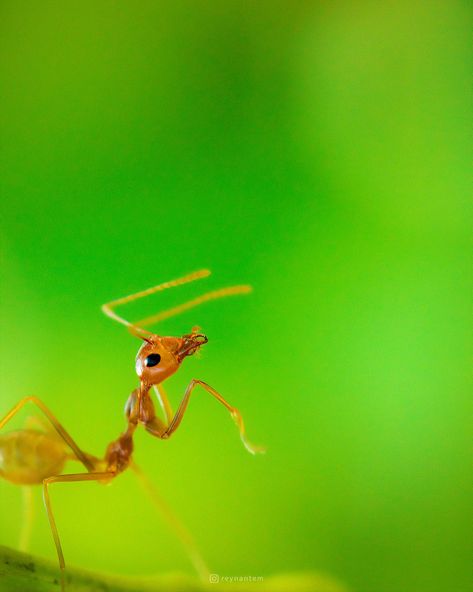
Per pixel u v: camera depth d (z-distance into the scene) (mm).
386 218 82
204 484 81
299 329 82
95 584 71
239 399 82
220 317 82
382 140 82
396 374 81
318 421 81
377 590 79
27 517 80
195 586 72
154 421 78
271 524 80
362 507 80
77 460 78
